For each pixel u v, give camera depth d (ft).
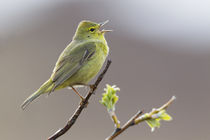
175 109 58.13
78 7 94.02
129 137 49.37
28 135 46.01
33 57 67.36
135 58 74.28
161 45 81.41
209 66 71.46
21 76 60.18
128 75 66.95
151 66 71.87
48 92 22.91
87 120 52.11
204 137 50.85
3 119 48.60
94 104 54.85
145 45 80.12
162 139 50.01
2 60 65.62
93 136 49.85
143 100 59.57
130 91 62.03
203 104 60.23
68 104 53.57
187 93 63.26
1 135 45.27
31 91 55.16
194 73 69.92
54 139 14.82
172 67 72.28
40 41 74.90
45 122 49.26
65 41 76.69
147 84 64.44
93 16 92.73
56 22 85.35
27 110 50.72
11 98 53.16
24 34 77.05
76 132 49.90
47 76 60.90
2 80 58.34
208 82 67.10
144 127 51.26
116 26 89.56
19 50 69.21
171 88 64.18
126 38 83.76
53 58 68.13
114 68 69.15
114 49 78.38
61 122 49.52
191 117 56.29
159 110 12.34
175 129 52.85
